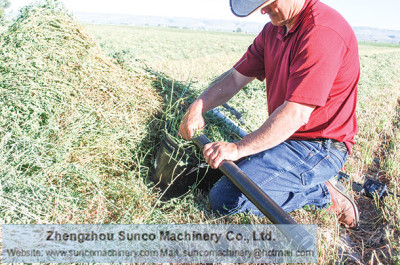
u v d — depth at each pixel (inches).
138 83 133.9
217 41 1437.0
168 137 116.9
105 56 128.3
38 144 101.8
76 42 120.0
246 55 123.6
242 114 169.5
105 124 117.7
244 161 107.7
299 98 94.0
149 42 1060.5
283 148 106.6
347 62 99.1
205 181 120.4
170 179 116.6
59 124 110.6
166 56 669.3
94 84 119.9
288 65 102.3
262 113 185.3
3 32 116.9
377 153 187.8
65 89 113.3
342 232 113.7
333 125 106.3
